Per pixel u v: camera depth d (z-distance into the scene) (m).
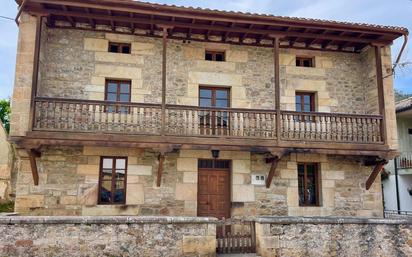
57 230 6.60
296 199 10.60
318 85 11.30
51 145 9.33
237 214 10.23
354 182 10.99
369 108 11.28
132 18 9.54
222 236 7.53
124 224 6.84
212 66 10.82
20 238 6.47
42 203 9.34
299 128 10.02
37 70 8.99
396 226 7.86
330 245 7.53
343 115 10.15
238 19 9.66
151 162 10.08
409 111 15.90
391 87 10.84
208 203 10.40
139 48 10.50
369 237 7.71
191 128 9.89
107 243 6.73
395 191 17.62
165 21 9.70
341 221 7.65
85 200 9.57
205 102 10.84
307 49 11.42
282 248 7.37
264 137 9.70
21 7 8.94
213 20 9.60
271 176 10.24
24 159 9.38
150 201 9.88
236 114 10.09
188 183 10.13
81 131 8.89
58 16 9.75
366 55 11.52
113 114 9.31
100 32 10.35
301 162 10.95
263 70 11.09
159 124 9.52
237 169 10.45
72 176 9.61
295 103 11.12
